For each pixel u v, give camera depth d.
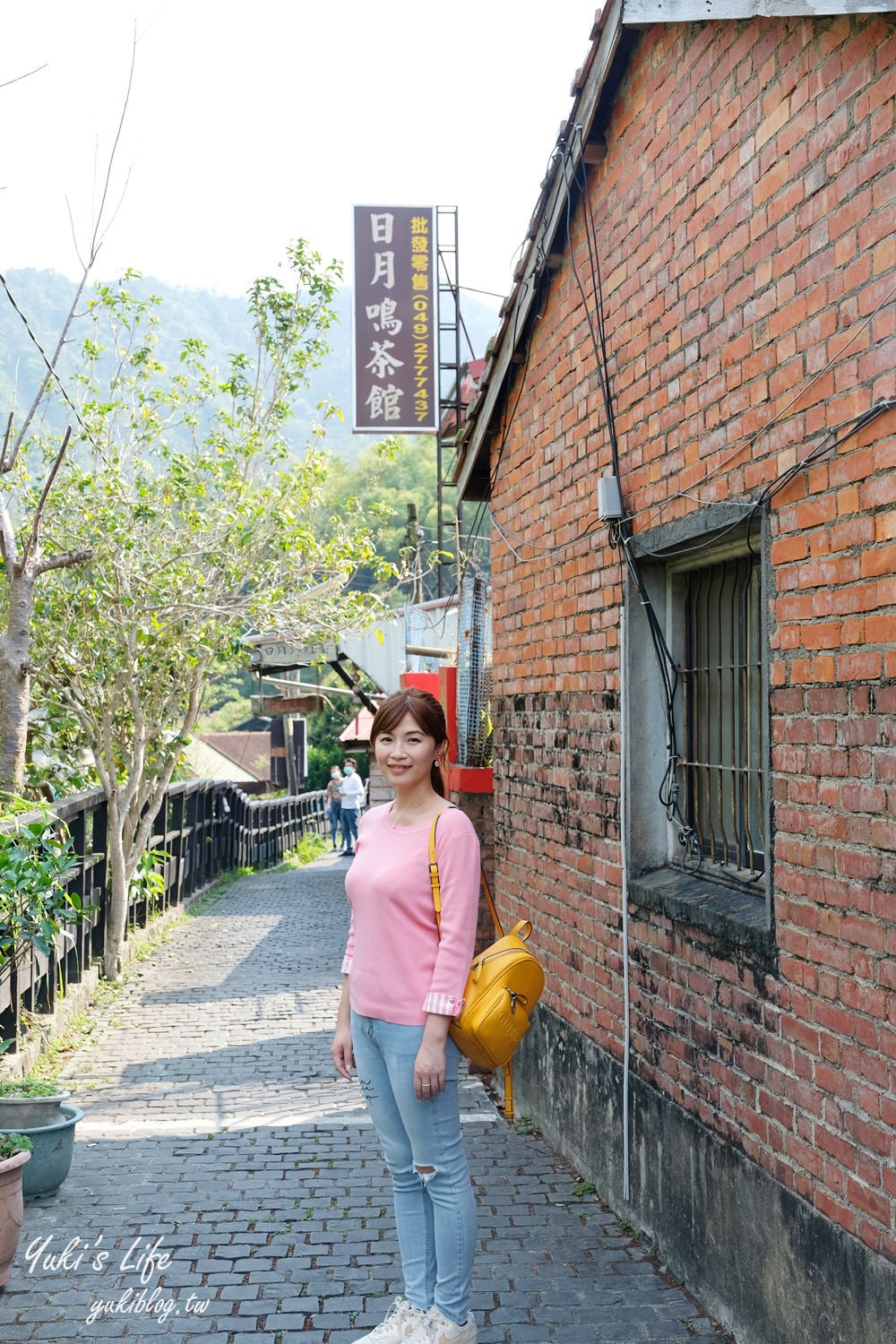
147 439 10.73
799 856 3.33
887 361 2.88
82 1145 5.74
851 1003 3.06
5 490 9.84
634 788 4.73
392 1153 3.51
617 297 4.82
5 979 6.67
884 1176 2.89
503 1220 4.73
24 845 5.98
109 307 10.73
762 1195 3.54
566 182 5.14
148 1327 3.79
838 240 3.11
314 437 11.91
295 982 10.21
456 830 3.39
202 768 41.41
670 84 4.23
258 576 11.20
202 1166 5.42
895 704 2.86
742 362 3.69
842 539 3.10
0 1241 3.97
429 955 3.36
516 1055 6.38
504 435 6.65
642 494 4.57
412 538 14.97
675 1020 4.26
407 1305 3.48
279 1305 3.95
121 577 10.07
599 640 5.10
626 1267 4.28
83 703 10.39
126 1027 8.57
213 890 16.89
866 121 2.97
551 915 5.79
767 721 3.54
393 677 13.44
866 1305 2.96
